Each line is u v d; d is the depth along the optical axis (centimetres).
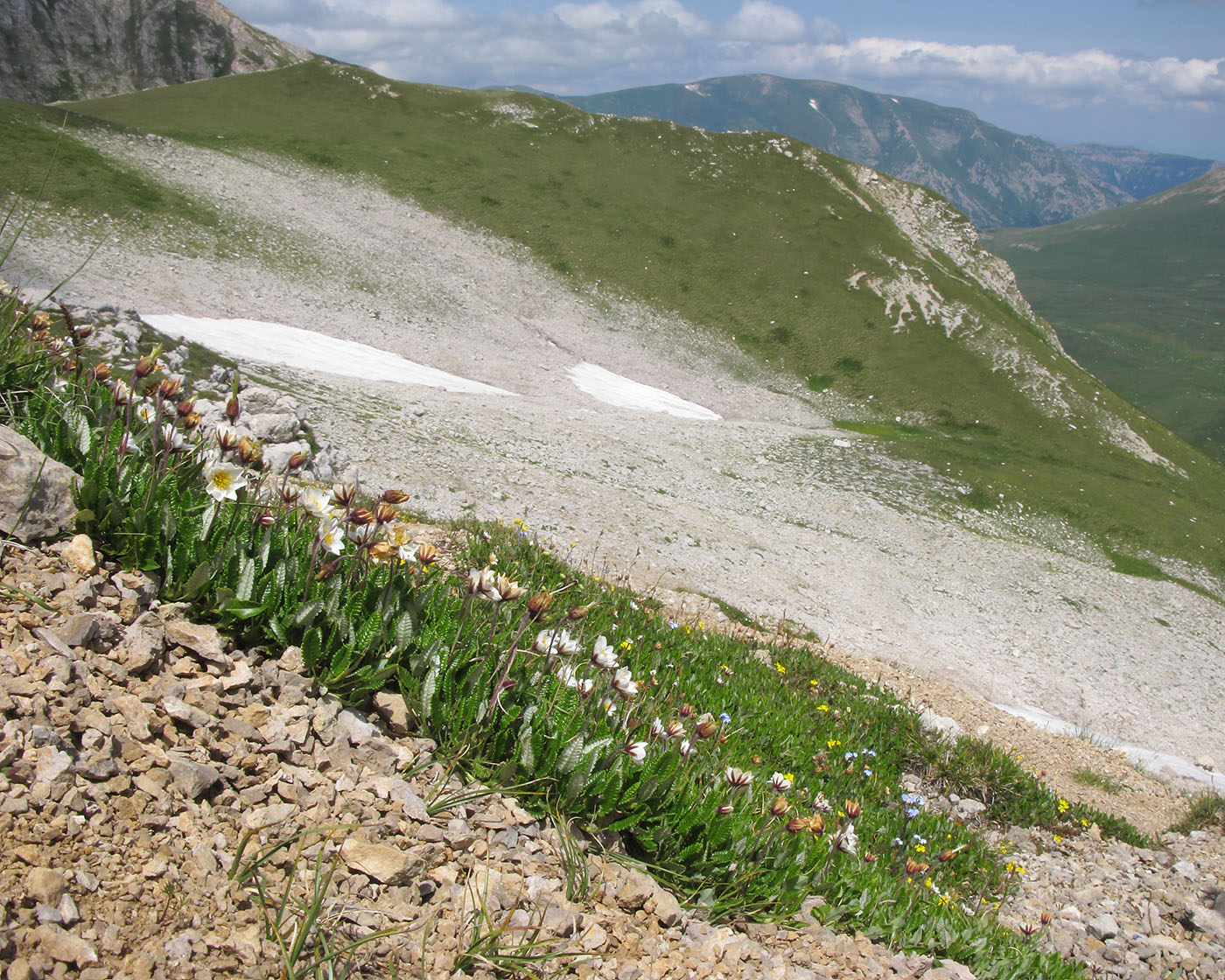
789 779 537
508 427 4006
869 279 8969
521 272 7888
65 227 5459
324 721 388
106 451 443
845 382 7762
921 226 10288
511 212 8694
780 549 3609
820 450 6012
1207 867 965
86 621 358
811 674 1220
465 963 299
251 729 363
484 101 10419
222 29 19300
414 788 385
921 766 1036
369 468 2505
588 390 6234
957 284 9306
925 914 512
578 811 420
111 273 5097
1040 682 3334
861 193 10375
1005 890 731
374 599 453
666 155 10131
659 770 427
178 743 341
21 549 391
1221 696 3909
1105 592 5056
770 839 465
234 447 434
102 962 246
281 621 424
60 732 314
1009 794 1014
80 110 8475
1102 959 641
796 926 422
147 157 7106
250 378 2803
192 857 297
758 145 10588
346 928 293
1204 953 702
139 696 350
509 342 6669
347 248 7019
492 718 426
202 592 420
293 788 348
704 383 7256
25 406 468
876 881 514
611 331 7544
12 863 262
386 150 9119
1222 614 5347
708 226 9231
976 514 5756
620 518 2952
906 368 7988
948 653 3228
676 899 401
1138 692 3628
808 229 9488
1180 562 6006
